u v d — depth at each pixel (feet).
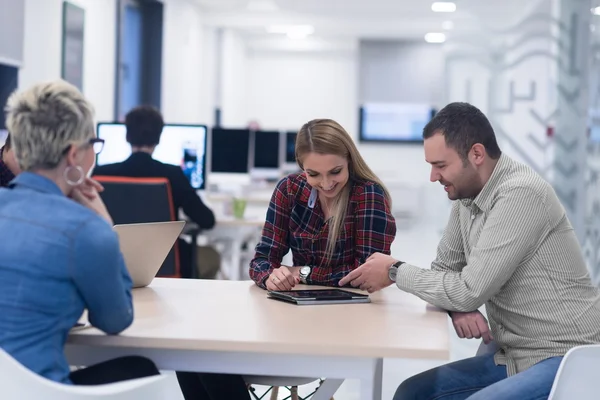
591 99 20.67
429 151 7.07
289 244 8.75
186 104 38.24
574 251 6.95
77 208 5.62
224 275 19.52
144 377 5.85
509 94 24.82
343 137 8.09
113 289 5.62
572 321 6.79
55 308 5.46
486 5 27.68
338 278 8.30
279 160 26.94
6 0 15.52
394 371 14.20
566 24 21.65
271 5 39.42
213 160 23.03
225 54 46.96
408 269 7.22
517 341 6.99
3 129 16.22
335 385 6.89
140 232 7.39
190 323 6.33
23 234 5.49
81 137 5.68
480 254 6.84
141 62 33.88
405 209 47.50
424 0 37.09
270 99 55.21
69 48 22.68
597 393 5.95
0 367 5.19
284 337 5.89
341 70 54.70
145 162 13.50
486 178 7.09
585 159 21.29
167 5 34.47
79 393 5.25
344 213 8.36
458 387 7.16
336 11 40.60
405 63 50.80
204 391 8.16
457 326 6.94
